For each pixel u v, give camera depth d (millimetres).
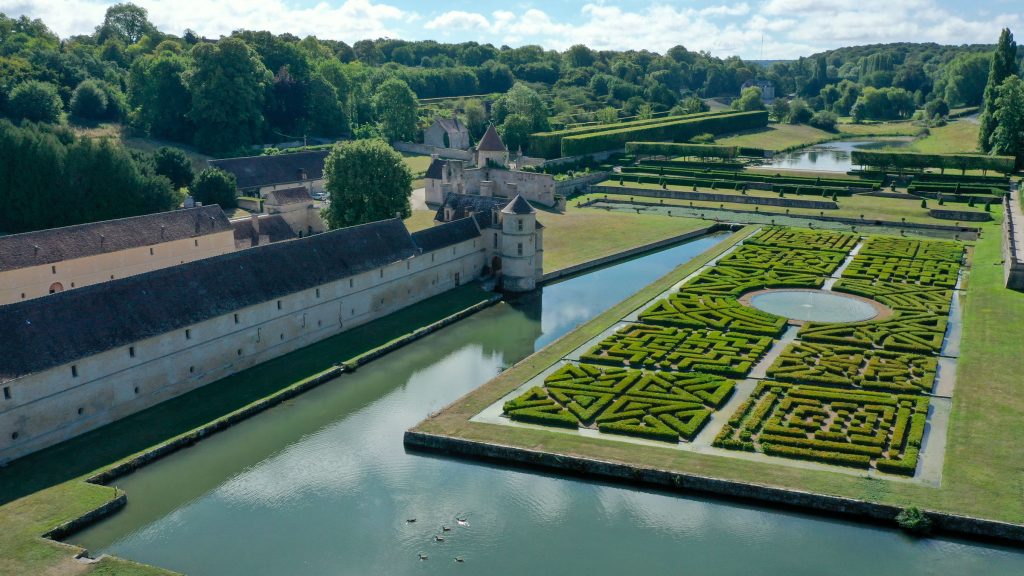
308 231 161625
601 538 68750
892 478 74500
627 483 77000
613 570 64438
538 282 143375
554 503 73938
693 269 146750
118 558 64250
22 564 62781
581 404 89688
